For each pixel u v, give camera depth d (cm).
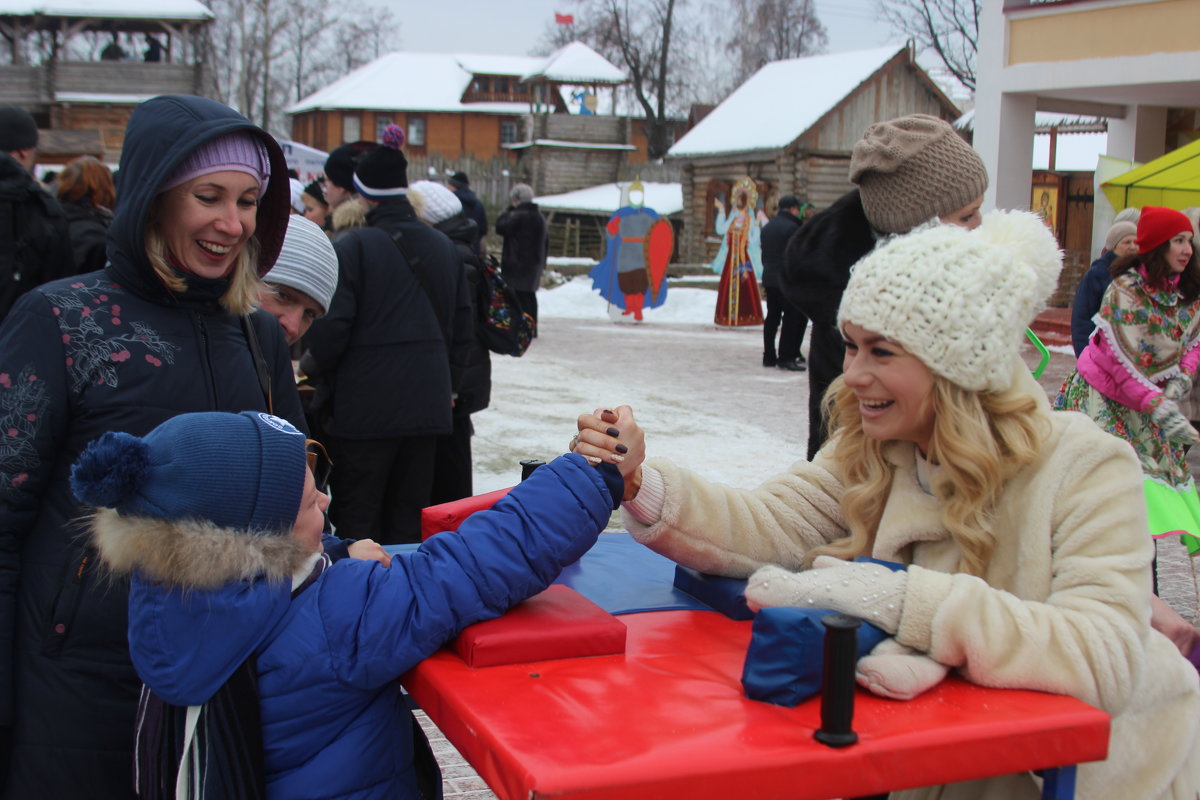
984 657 149
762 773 126
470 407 505
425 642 164
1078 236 2127
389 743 175
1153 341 452
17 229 452
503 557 169
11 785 187
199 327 203
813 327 398
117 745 186
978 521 167
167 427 163
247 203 204
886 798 173
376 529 431
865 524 189
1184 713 174
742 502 197
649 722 137
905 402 169
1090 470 165
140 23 3312
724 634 178
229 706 161
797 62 2977
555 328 1800
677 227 3578
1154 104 1533
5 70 3136
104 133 3228
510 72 5259
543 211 3809
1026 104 1391
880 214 316
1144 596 157
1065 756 140
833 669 129
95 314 192
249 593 162
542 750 128
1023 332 168
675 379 1176
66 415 188
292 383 238
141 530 155
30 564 189
